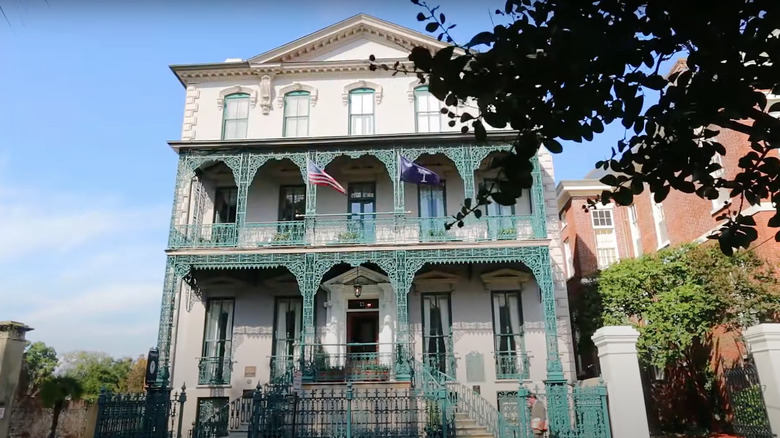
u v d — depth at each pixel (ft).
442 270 59.26
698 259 54.65
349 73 64.90
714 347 57.88
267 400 37.29
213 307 60.18
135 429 41.75
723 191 57.31
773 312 50.11
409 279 52.65
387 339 57.57
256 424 36.37
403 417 39.65
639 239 80.07
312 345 50.70
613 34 13.05
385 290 59.06
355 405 39.63
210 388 56.59
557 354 49.14
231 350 58.23
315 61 64.13
